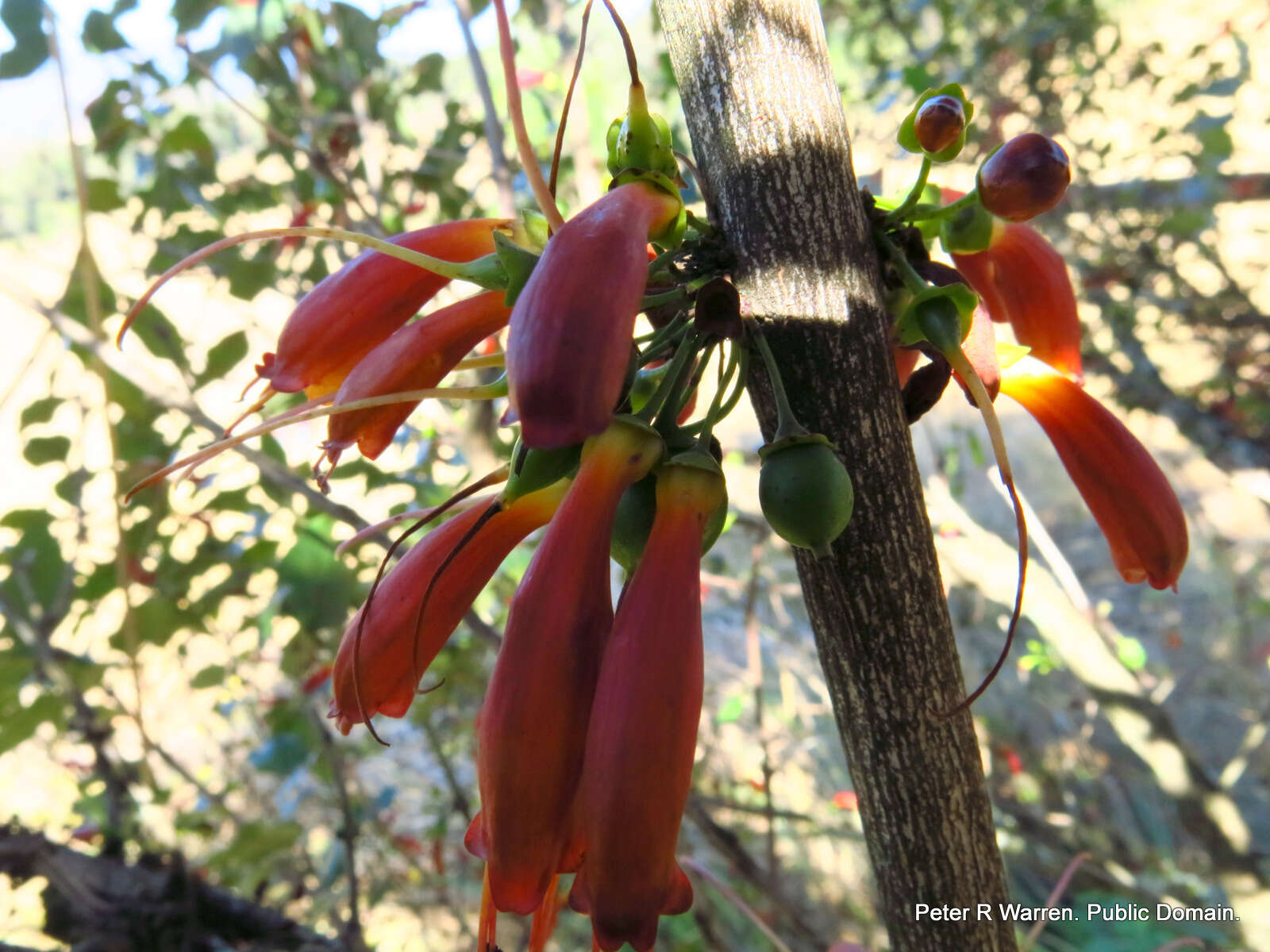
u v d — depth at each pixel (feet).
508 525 0.23
